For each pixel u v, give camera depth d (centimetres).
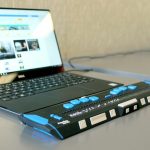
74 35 120
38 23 87
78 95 63
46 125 46
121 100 58
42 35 87
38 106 55
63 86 70
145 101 61
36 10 88
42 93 64
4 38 77
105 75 92
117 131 49
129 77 91
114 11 133
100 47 132
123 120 53
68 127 46
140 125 51
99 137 46
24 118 50
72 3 116
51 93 64
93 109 53
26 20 84
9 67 76
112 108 54
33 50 83
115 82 77
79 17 120
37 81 74
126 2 138
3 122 52
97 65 107
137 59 123
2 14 79
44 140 45
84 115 50
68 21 117
